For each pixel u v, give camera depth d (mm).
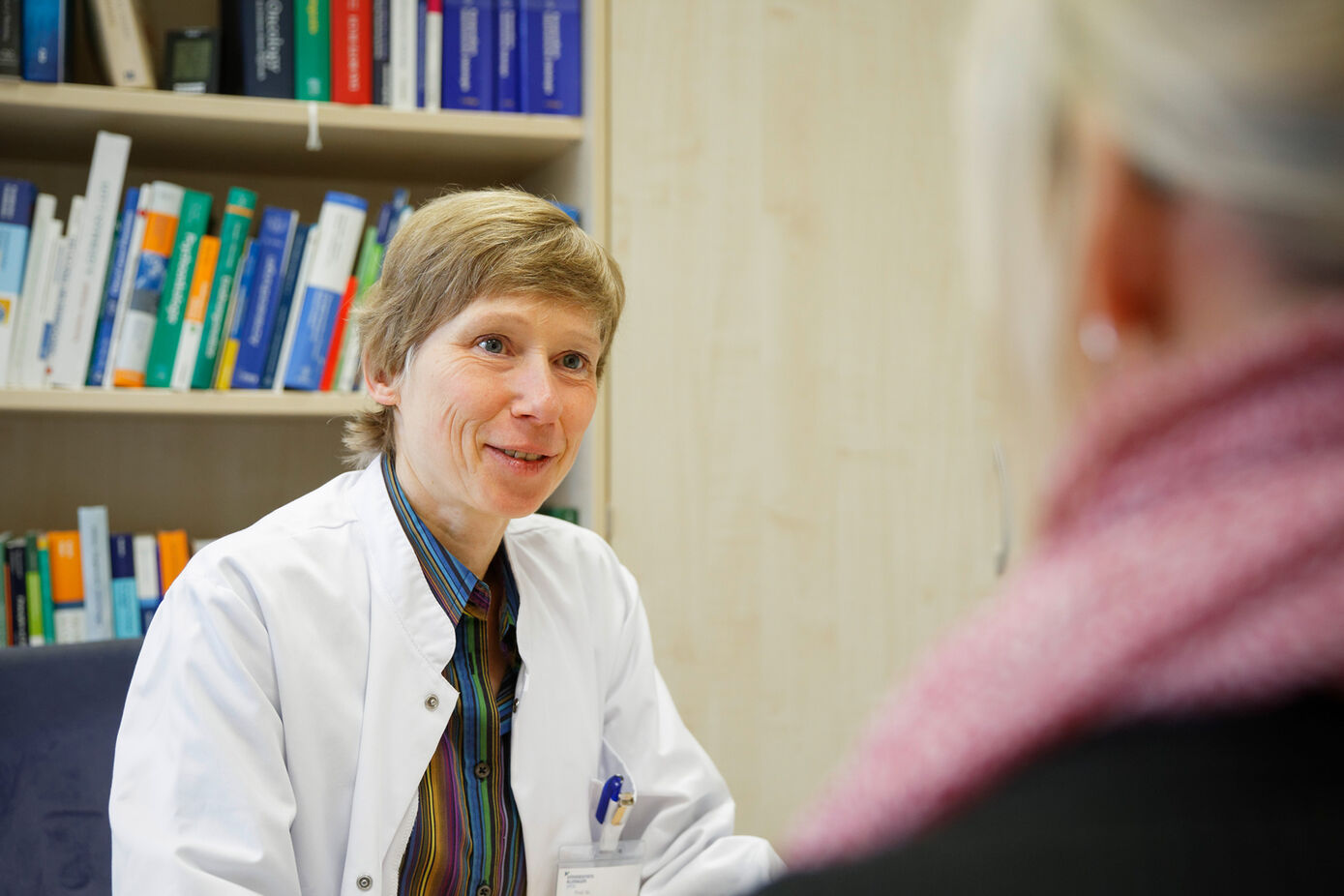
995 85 237
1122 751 197
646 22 1933
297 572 1128
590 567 1395
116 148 1755
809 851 240
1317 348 194
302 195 2170
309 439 2174
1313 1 193
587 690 1292
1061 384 227
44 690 1273
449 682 1166
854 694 2025
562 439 1173
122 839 1010
